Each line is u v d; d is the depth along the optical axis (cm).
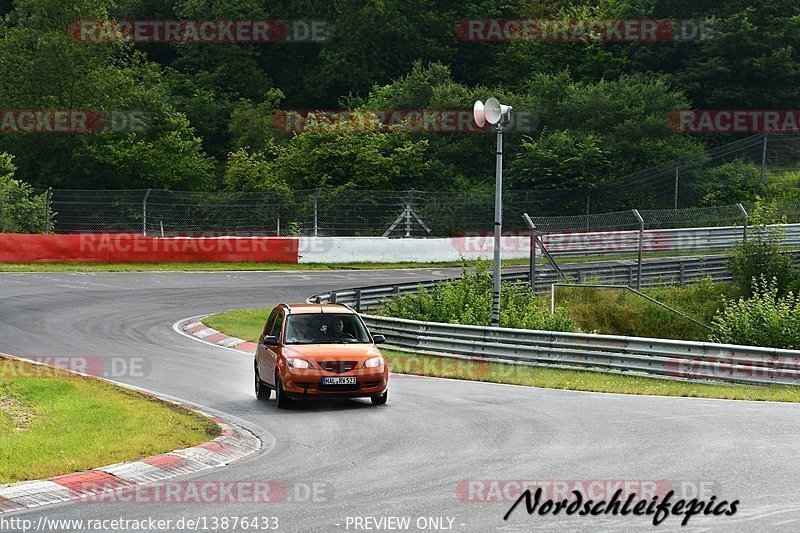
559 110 11400
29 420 2555
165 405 2878
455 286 5553
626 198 9850
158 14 15125
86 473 2005
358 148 10106
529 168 10075
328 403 3138
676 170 9425
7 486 1884
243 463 2173
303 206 8631
